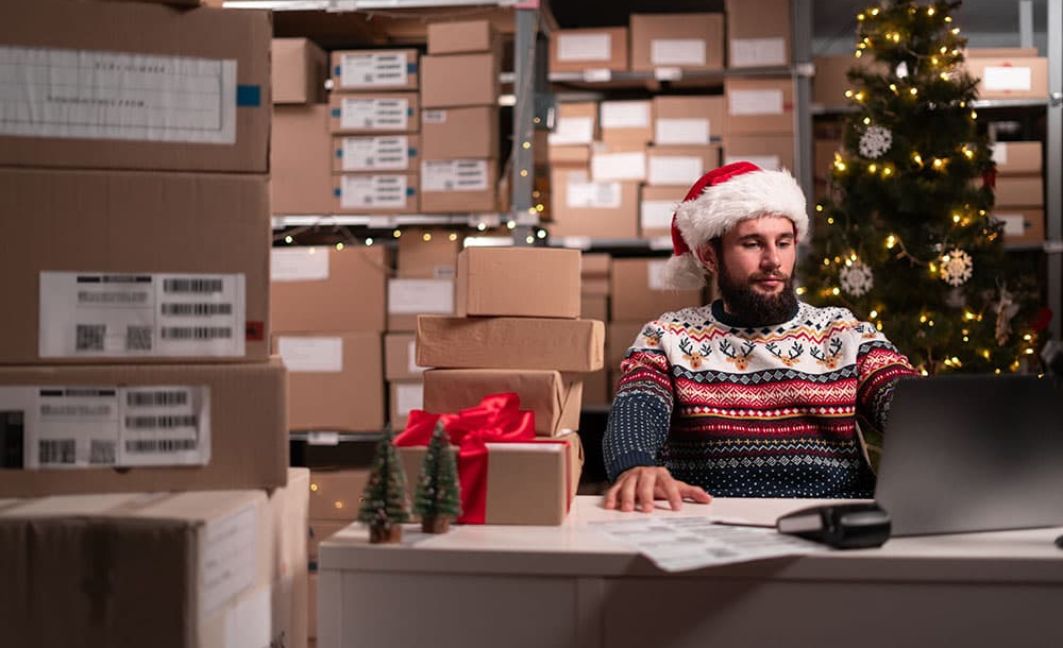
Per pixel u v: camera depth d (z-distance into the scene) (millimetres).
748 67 3975
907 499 1140
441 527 1175
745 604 1056
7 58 1106
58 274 1104
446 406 1438
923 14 3480
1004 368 3307
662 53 4035
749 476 1651
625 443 1489
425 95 3119
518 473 1226
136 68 1128
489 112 3111
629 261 3975
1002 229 3615
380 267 3090
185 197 1130
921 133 3447
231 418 1129
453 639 1086
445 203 3129
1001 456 1170
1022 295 3463
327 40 3512
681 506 1352
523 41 3188
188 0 1130
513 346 1466
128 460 1107
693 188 1819
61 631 978
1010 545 1098
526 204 3186
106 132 1119
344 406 3076
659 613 1063
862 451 1669
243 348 1137
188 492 1119
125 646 974
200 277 1131
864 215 3490
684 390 1680
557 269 1471
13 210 1100
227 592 1042
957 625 1039
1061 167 4145
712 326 1728
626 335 3953
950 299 3506
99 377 1103
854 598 1045
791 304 1716
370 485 1117
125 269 1116
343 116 3141
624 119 4102
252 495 1111
